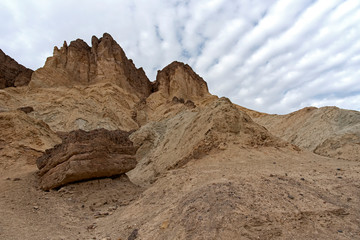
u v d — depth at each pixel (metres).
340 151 21.86
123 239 6.00
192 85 79.62
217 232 4.54
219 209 5.32
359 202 6.32
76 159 12.11
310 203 5.89
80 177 12.17
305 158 15.40
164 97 67.94
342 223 5.12
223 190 6.52
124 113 49.12
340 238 4.54
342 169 10.66
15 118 20.70
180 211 6.01
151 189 10.62
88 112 43.03
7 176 14.38
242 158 14.72
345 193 7.06
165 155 23.78
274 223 4.83
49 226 7.79
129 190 13.00
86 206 10.45
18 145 18.34
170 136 29.70
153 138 34.28
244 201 5.65
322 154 23.64
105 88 53.88
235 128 18.67
